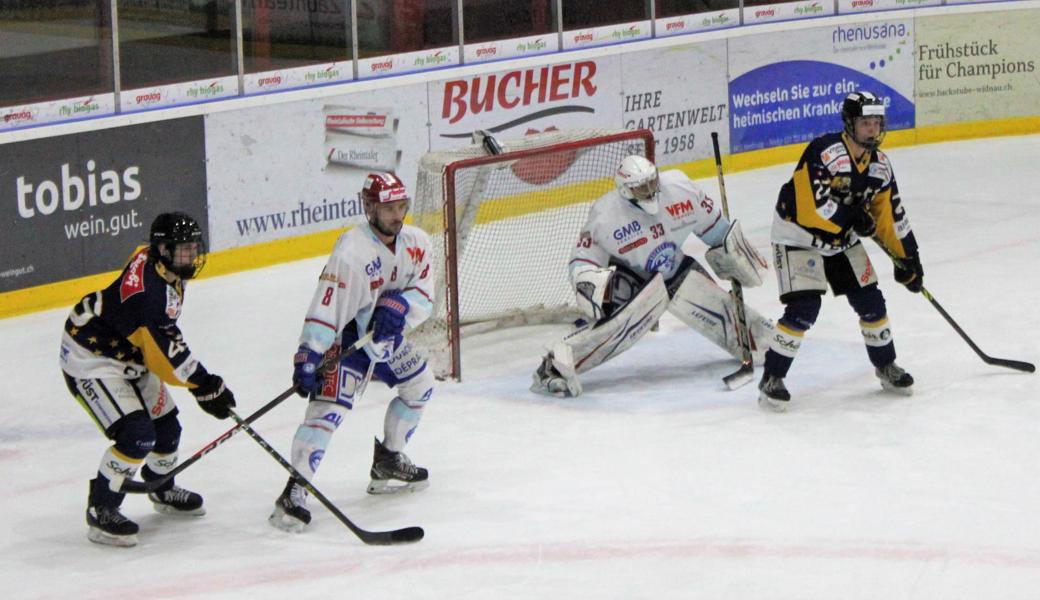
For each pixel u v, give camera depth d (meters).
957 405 14.84
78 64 21.14
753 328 16.73
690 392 15.87
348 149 24.19
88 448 14.89
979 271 20.70
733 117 29.50
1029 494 12.30
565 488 12.95
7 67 20.44
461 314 19.03
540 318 19.42
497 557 11.44
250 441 14.78
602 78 27.58
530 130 26.81
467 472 13.52
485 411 15.48
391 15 24.70
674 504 12.41
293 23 23.41
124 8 21.52
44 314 20.62
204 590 10.99
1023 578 10.62
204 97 22.48
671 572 10.98
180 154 22.11
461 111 25.70
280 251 23.50
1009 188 26.55
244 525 12.40
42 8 20.59
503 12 26.23
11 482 13.83
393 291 12.48
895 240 15.06
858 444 13.80
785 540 11.49
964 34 31.16
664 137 28.61
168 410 12.29
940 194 26.33
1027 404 14.77
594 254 16.03
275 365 17.69
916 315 18.53
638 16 28.09
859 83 30.80
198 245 11.31
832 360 16.78
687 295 16.50
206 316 20.22
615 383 16.42
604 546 11.55
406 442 13.04
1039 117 31.75
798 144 30.53
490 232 20.61
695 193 16.16
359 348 12.24
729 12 29.23
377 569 11.28
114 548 11.93
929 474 12.89
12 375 17.67
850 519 11.88
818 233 14.48
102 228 21.41
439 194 17.81
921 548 11.22
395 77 24.61
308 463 12.18
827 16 30.27
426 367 12.85
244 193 22.94
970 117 31.56
